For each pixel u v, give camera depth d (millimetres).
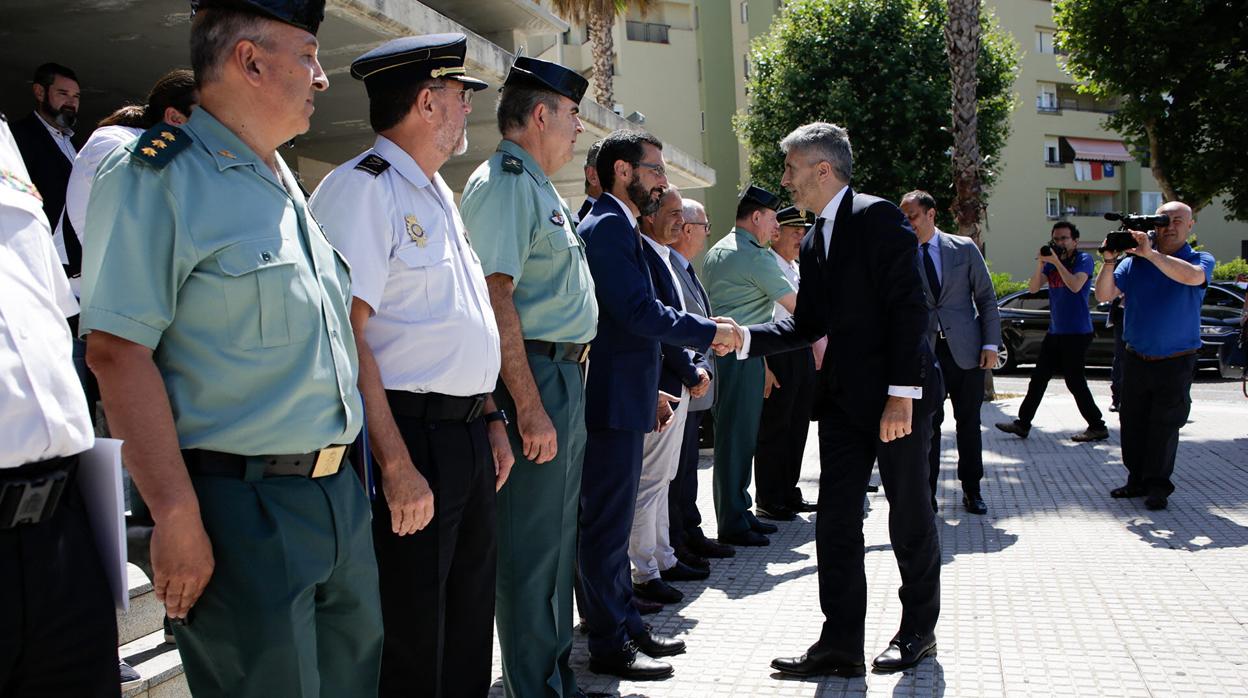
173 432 1716
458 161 10148
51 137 4125
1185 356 5621
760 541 5422
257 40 1876
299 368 1879
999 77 19359
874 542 5293
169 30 5395
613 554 3514
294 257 1899
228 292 1794
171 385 1794
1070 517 5660
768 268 5496
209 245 1777
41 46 5625
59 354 1562
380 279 2330
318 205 2367
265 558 1834
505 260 2816
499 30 9406
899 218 3357
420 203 2498
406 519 2254
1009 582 4402
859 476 3438
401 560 2463
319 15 1996
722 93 30500
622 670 3486
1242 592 4102
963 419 5961
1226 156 17109
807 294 3674
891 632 3848
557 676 3084
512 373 2820
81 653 1549
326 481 1973
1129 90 17641
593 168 3967
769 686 3357
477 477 2592
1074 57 18391
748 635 3896
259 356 1830
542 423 2850
